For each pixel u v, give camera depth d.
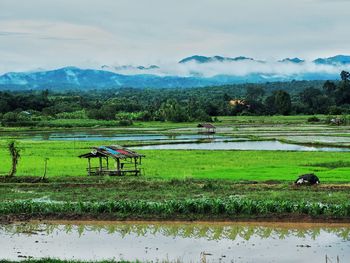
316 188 43.53
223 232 31.34
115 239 30.02
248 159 69.75
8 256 26.58
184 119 190.75
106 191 43.88
